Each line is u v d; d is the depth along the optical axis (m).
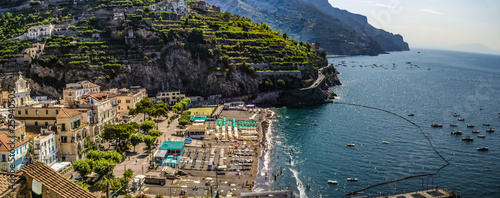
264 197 157.75
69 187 56.34
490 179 186.75
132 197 137.38
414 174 191.00
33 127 175.75
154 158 187.00
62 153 177.62
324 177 184.88
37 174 56.22
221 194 158.12
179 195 148.75
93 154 166.88
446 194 164.62
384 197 160.75
